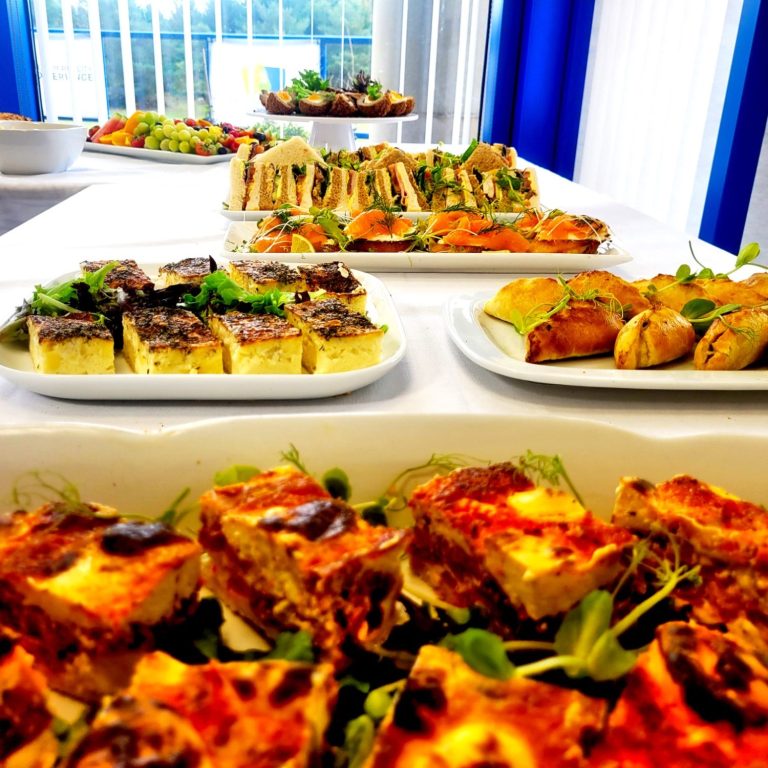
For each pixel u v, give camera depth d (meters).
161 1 4.24
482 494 0.61
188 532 0.69
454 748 0.42
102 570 0.50
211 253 1.62
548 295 1.17
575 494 0.70
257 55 4.48
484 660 0.47
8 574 0.50
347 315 1.07
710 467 0.73
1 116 2.86
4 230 2.38
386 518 0.70
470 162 2.44
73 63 4.39
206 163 2.88
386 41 4.43
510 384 1.00
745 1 2.79
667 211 3.53
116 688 0.50
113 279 1.23
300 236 1.57
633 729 0.45
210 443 0.69
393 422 0.72
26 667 0.48
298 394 0.90
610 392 0.98
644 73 3.61
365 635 0.54
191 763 0.38
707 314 1.17
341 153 2.52
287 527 0.54
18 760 0.46
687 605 0.59
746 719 0.44
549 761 0.42
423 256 1.52
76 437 0.67
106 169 2.67
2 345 1.03
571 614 0.52
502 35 4.29
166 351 0.95
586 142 4.29
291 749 0.42
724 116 2.98
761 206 3.01
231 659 0.54
